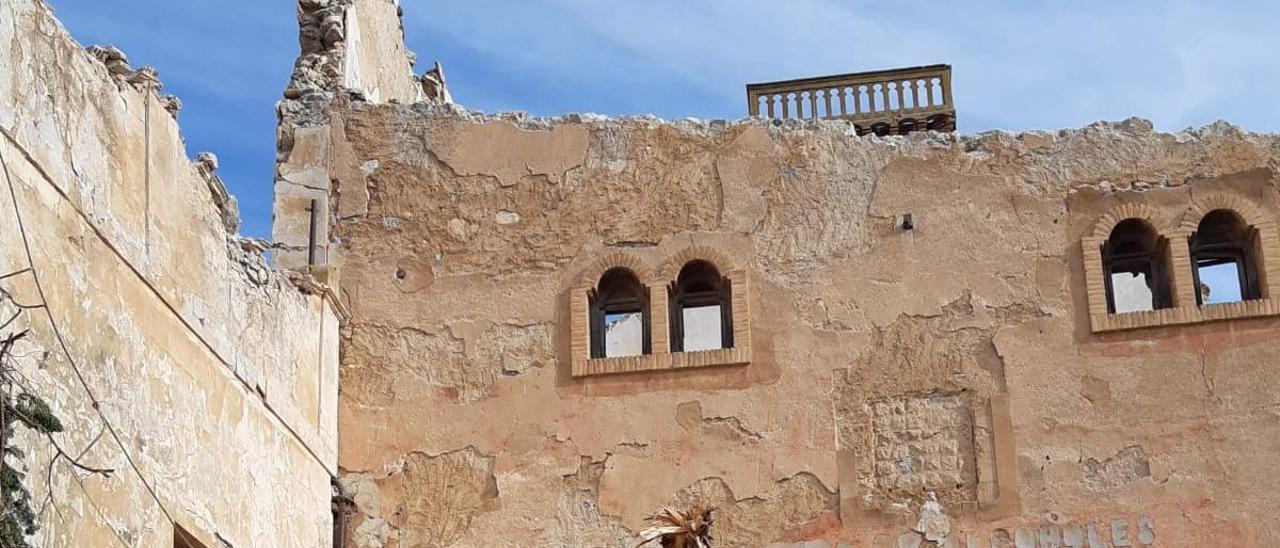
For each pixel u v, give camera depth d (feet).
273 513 54.85
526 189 65.62
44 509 40.68
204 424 49.93
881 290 63.57
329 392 61.93
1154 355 61.87
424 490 62.39
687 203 65.05
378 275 64.90
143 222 47.47
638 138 65.92
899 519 60.90
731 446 62.08
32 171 42.06
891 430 61.98
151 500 46.06
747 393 62.59
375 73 77.00
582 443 62.49
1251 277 63.41
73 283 43.34
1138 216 63.57
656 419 62.54
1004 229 63.98
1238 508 59.98
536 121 66.39
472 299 64.54
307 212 65.72
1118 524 60.18
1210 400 61.16
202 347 50.37
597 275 64.39
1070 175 64.39
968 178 64.64
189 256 50.24
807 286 63.77
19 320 40.68
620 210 65.16
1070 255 63.52
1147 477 60.59
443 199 65.72
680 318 64.59
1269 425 60.70
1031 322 62.80
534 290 64.49
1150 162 64.28
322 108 67.05
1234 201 63.46
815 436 61.98
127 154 46.91
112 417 44.45
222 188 54.49
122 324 45.52
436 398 63.46
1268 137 64.18
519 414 63.00
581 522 61.67
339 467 62.64
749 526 61.16
